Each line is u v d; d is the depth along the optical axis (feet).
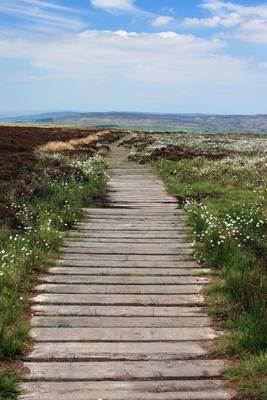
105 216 56.34
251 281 31.81
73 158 104.73
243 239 44.73
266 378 20.51
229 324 26.96
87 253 41.47
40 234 43.96
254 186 76.23
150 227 51.16
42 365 22.22
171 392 19.98
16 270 33.50
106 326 26.91
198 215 53.06
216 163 101.04
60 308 29.40
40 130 230.48
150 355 23.39
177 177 85.56
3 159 85.20
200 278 35.47
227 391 20.11
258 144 166.20
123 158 130.72
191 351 23.89
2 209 48.49
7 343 23.25
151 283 34.24
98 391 19.94
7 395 19.34
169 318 28.25
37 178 67.77
